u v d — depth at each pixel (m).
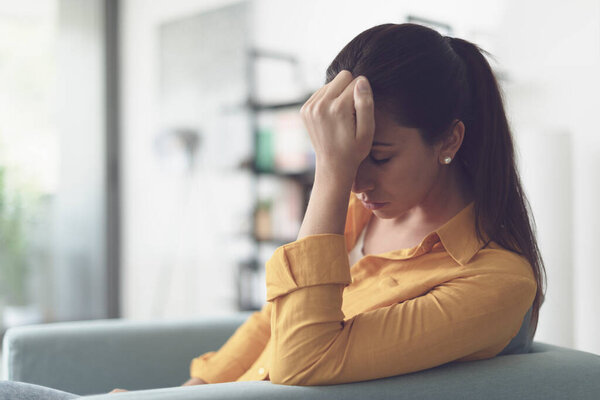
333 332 0.90
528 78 2.18
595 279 2.02
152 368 1.50
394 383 0.89
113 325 1.51
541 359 1.00
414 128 0.93
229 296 3.34
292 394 0.86
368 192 0.97
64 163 3.89
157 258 3.81
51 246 3.84
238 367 1.28
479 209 1.03
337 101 0.94
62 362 1.45
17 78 3.73
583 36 2.04
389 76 0.93
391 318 0.91
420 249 1.03
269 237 3.11
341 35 2.79
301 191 2.93
